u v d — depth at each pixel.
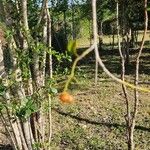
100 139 10.44
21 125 6.86
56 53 6.75
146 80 18.27
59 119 12.05
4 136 10.46
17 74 6.23
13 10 6.56
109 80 18.06
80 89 15.82
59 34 24.50
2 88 5.86
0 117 6.64
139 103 13.73
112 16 27.36
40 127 7.23
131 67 23.14
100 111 12.97
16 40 6.54
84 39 37.09
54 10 9.43
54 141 10.26
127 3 10.92
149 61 25.67
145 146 9.91
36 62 6.55
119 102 14.03
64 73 6.73
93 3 1.64
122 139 10.39
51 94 6.59
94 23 1.62
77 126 11.52
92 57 26.77
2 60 6.13
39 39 6.99
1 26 6.27
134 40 35.50
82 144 10.13
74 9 22.14
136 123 11.44
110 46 39.22
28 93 6.57
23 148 6.84
